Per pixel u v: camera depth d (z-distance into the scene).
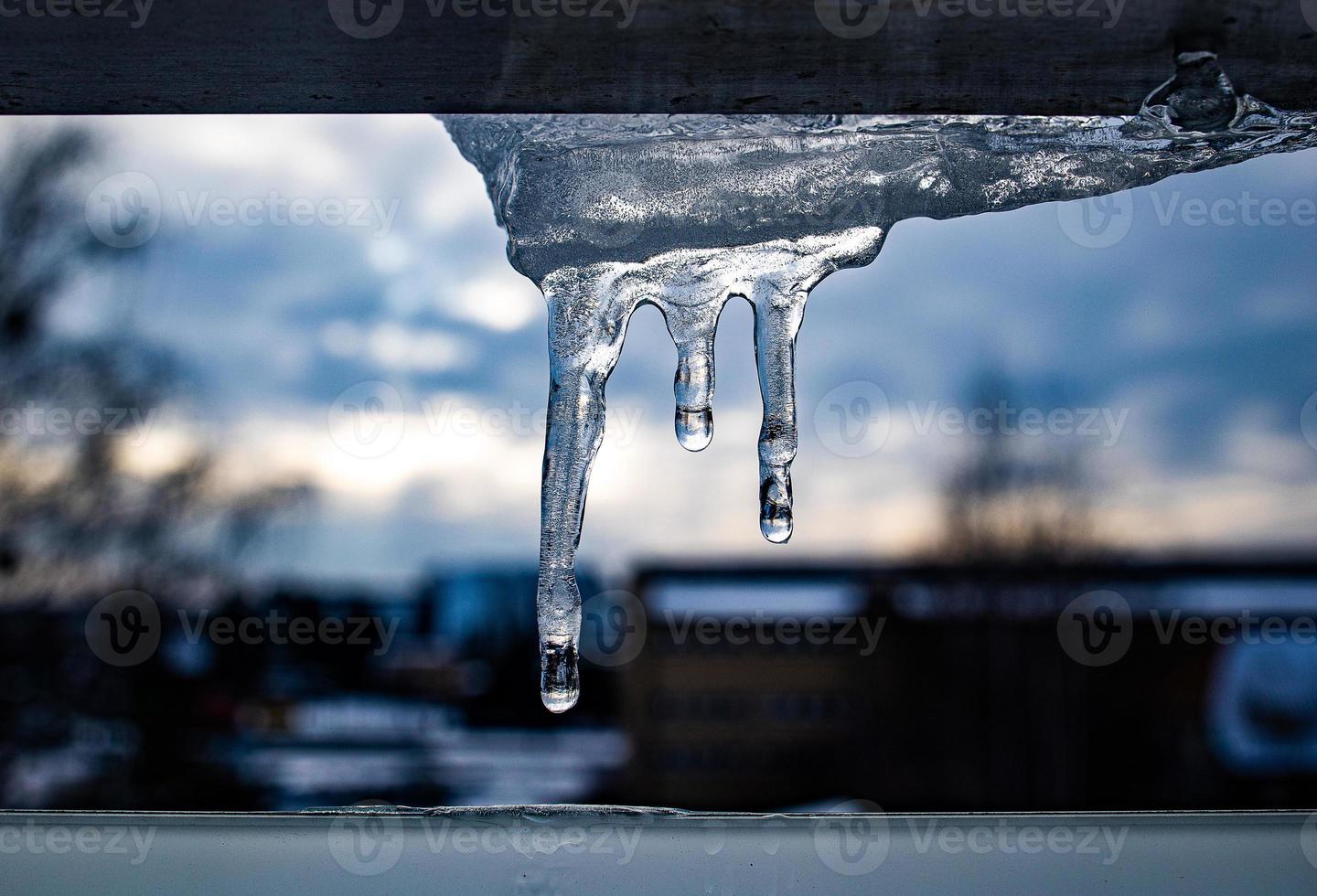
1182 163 0.56
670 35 0.51
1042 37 0.51
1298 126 0.54
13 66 0.53
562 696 0.59
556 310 0.58
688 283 0.59
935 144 0.56
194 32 0.51
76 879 0.53
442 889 0.52
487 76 0.53
